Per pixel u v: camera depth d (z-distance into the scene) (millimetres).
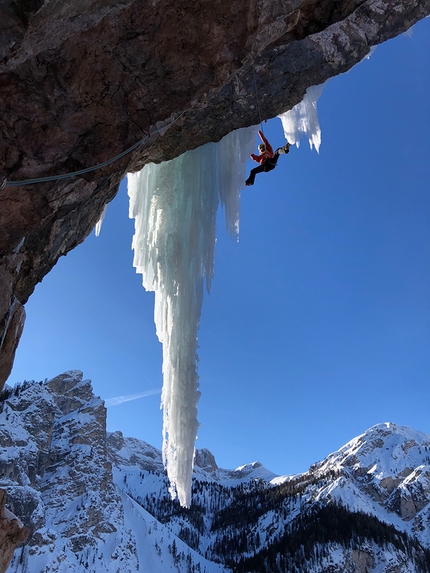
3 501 7355
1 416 134750
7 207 6496
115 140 6316
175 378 14383
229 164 13594
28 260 8664
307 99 12961
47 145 5980
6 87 5418
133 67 5773
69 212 8086
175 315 14555
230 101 10727
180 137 11547
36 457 134875
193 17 5613
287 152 12031
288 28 6578
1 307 6969
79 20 4715
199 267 14453
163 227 14578
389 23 10484
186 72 6078
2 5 4223
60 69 5434
